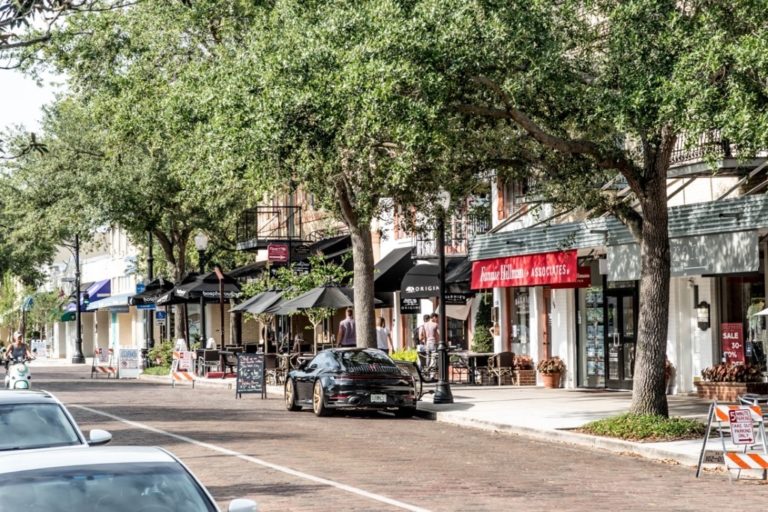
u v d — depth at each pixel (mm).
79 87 39750
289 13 25297
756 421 17906
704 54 19297
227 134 23938
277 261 49250
